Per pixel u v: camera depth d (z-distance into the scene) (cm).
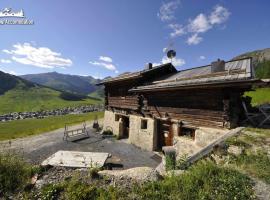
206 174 493
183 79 1231
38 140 1775
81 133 2003
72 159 897
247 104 1146
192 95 1134
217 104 978
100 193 462
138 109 1608
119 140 1786
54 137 1900
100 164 848
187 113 1165
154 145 1423
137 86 1658
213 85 905
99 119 3472
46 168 597
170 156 768
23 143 1669
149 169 555
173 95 1280
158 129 1445
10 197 480
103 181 515
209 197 418
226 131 902
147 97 1532
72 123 3027
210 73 1077
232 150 633
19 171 570
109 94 2178
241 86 876
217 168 518
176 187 459
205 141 1003
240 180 465
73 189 477
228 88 923
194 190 445
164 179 515
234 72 940
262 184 459
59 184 501
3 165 575
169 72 1941
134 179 510
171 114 1293
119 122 1892
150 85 1502
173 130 1273
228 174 488
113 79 1956
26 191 497
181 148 1152
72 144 1620
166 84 1301
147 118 1506
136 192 460
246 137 717
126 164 1132
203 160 605
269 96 2550
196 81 1079
